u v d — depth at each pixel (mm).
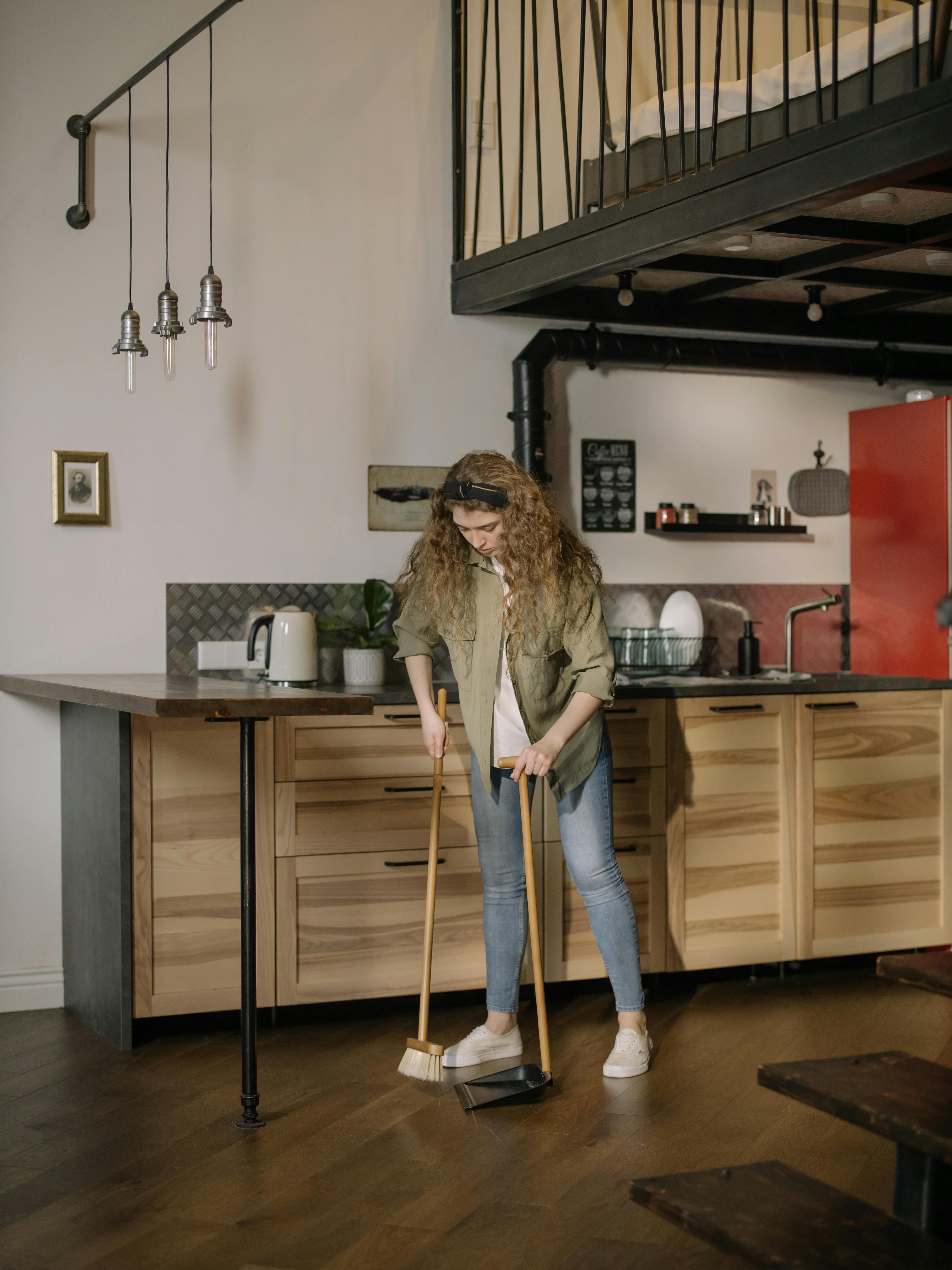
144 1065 3039
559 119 4203
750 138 2928
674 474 4449
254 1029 2631
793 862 3826
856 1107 1758
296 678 3617
